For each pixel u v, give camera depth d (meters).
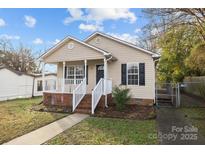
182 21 11.83
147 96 12.04
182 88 21.33
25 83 19.67
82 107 10.77
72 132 6.56
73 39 12.35
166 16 11.84
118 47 13.09
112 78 13.01
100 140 5.70
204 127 7.09
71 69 14.59
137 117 8.89
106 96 11.46
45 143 5.48
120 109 10.62
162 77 24.06
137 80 12.38
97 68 13.77
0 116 9.21
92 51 11.88
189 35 15.16
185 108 11.40
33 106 12.11
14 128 7.07
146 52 12.12
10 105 12.95
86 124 7.68
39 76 21.52
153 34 13.58
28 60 32.78
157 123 7.79
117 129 6.89
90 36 13.99
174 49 19.86
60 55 12.96
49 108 11.13
